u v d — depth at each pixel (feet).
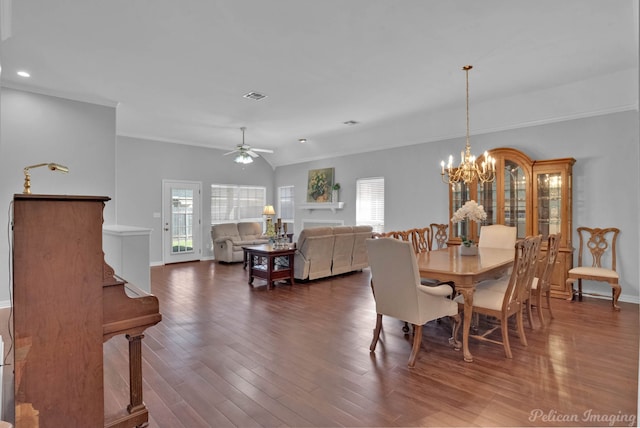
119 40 10.50
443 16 9.27
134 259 12.96
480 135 19.04
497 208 17.33
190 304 14.64
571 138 16.10
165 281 19.38
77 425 5.41
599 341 10.48
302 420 6.66
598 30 10.07
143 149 24.63
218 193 28.84
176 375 8.43
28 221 5.02
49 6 8.68
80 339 5.44
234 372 8.59
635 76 13.32
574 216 16.02
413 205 22.08
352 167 25.93
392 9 8.95
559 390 7.69
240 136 24.82
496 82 14.23
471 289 9.29
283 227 21.11
